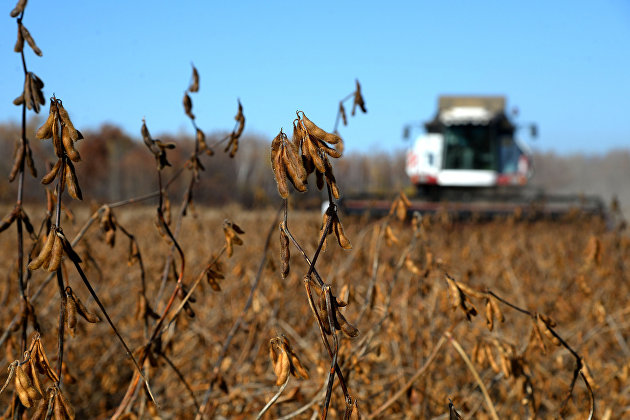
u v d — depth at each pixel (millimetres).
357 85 2311
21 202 1960
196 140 2496
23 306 1953
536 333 2066
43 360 1435
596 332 3623
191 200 2609
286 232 1358
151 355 2254
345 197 13805
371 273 3371
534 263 5836
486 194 17469
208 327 4113
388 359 3449
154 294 4445
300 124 1246
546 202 14680
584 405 3133
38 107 1791
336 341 1271
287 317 4301
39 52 1704
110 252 5719
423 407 2949
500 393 3357
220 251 2207
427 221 3508
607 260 5617
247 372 3418
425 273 2682
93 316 1468
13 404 1749
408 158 19438
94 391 3867
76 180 1357
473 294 2033
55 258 1353
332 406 2387
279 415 2943
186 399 3264
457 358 3641
